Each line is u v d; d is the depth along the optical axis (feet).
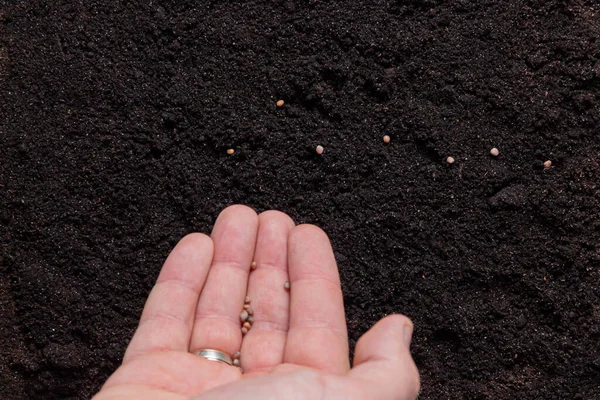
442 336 1.84
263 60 1.91
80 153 1.88
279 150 1.88
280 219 1.78
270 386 1.54
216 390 1.55
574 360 1.82
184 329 1.72
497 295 1.85
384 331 1.62
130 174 1.88
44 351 1.83
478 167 1.86
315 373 1.56
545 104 1.88
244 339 1.73
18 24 1.94
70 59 1.91
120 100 1.89
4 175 1.88
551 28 1.91
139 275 1.86
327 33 1.91
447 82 1.89
